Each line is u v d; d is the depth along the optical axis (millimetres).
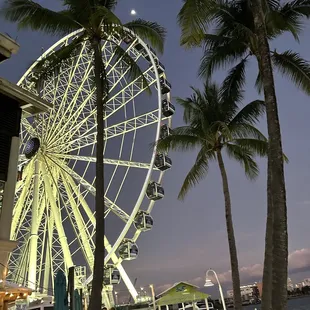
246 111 20469
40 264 28750
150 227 28172
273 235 8656
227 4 15570
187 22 11086
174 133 21547
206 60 16500
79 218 29297
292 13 15547
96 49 14828
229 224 19750
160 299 27453
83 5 14578
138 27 16453
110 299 26516
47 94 31703
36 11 14453
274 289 8219
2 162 12625
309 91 14633
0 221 11867
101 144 13344
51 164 30984
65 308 12391
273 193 9000
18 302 16000
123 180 29359
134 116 31500
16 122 13547
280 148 9375
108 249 28203
